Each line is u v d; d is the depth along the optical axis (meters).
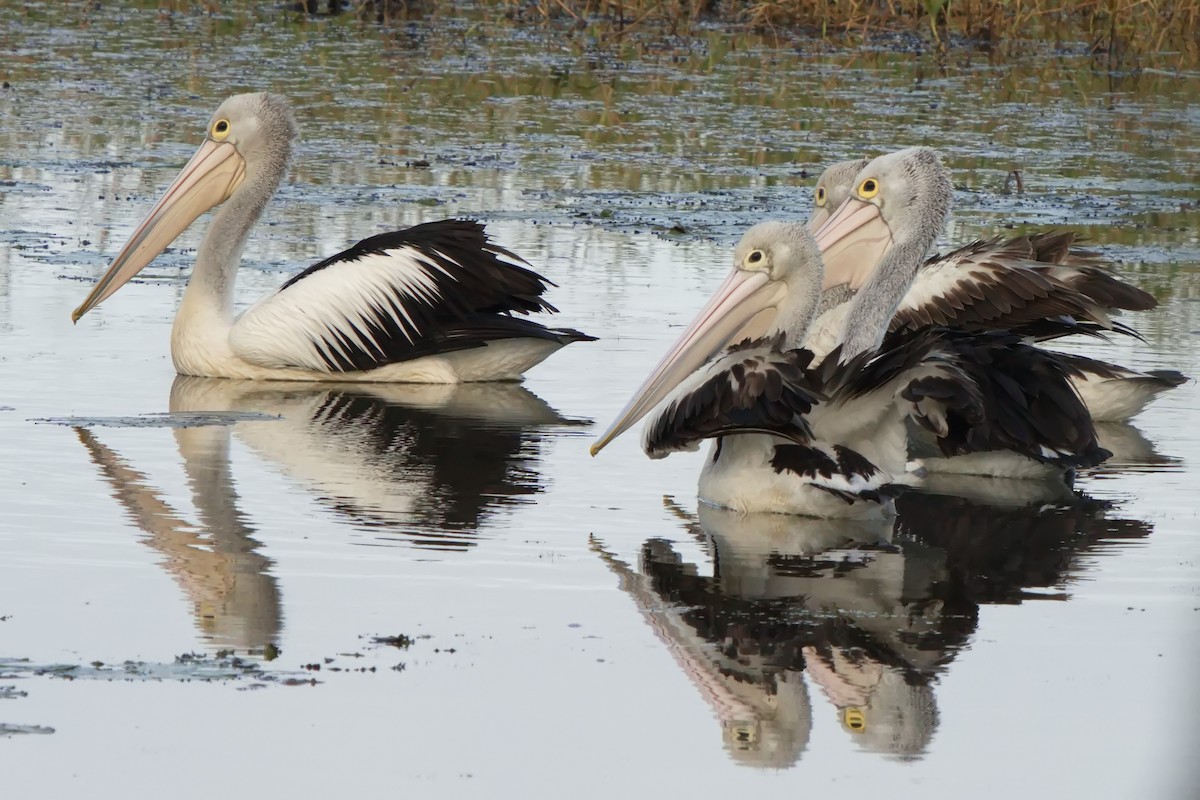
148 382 14.97
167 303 17.91
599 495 11.88
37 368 15.12
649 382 12.16
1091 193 25.31
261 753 7.44
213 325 15.57
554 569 10.16
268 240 20.52
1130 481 12.63
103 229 20.75
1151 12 40.38
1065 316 14.33
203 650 8.61
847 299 14.00
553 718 7.92
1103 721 8.05
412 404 14.70
